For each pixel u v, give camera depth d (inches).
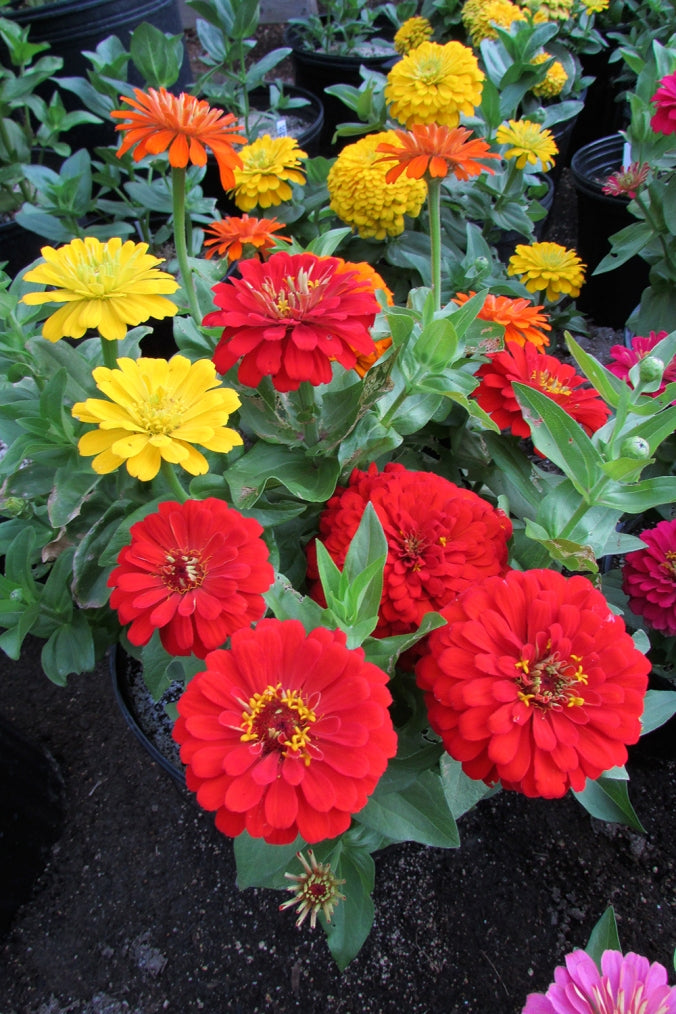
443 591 14.9
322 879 13.6
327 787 10.6
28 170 30.6
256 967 20.6
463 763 12.4
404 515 15.3
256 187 29.0
